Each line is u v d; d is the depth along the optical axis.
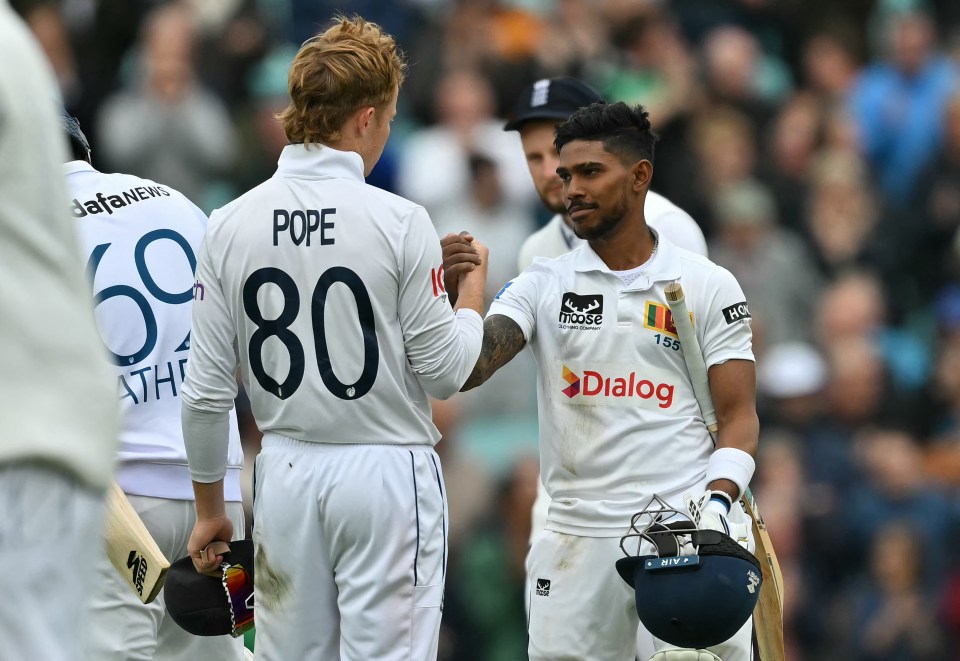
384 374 15.81
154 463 17.61
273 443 16.30
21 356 10.66
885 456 35.38
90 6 44.69
